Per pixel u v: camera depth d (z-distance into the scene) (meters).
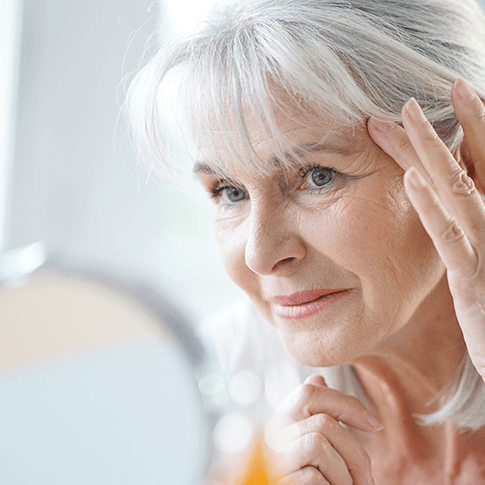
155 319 0.29
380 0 0.68
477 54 0.75
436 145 0.65
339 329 0.72
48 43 2.07
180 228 2.38
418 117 0.65
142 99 0.82
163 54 0.78
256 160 0.67
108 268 0.30
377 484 0.86
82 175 2.16
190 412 0.27
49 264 0.30
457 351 0.83
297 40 0.64
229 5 0.72
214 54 0.68
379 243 0.68
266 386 0.84
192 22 0.76
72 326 0.27
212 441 0.28
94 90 2.11
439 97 0.70
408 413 0.87
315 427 0.76
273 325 0.81
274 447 0.35
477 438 0.84
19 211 2.15
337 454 0.75
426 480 0.85
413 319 0.79
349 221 0.67
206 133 0.69
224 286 2.29
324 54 0.63
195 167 0.77
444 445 0.86
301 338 0.75
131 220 2.23
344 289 0.72
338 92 0.64
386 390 0.87
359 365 0.87
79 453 0.25
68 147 2.14
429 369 0.84
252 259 0.70
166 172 0.90
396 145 0.67
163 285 0.31
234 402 0.31
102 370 0.26
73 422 0.26
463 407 0.83
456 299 0.70
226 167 0.70
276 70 0.64
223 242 0.79
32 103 2.09
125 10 2.05
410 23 0.70
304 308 0.73
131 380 0.27
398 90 0.68
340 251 0.68
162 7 0.85
